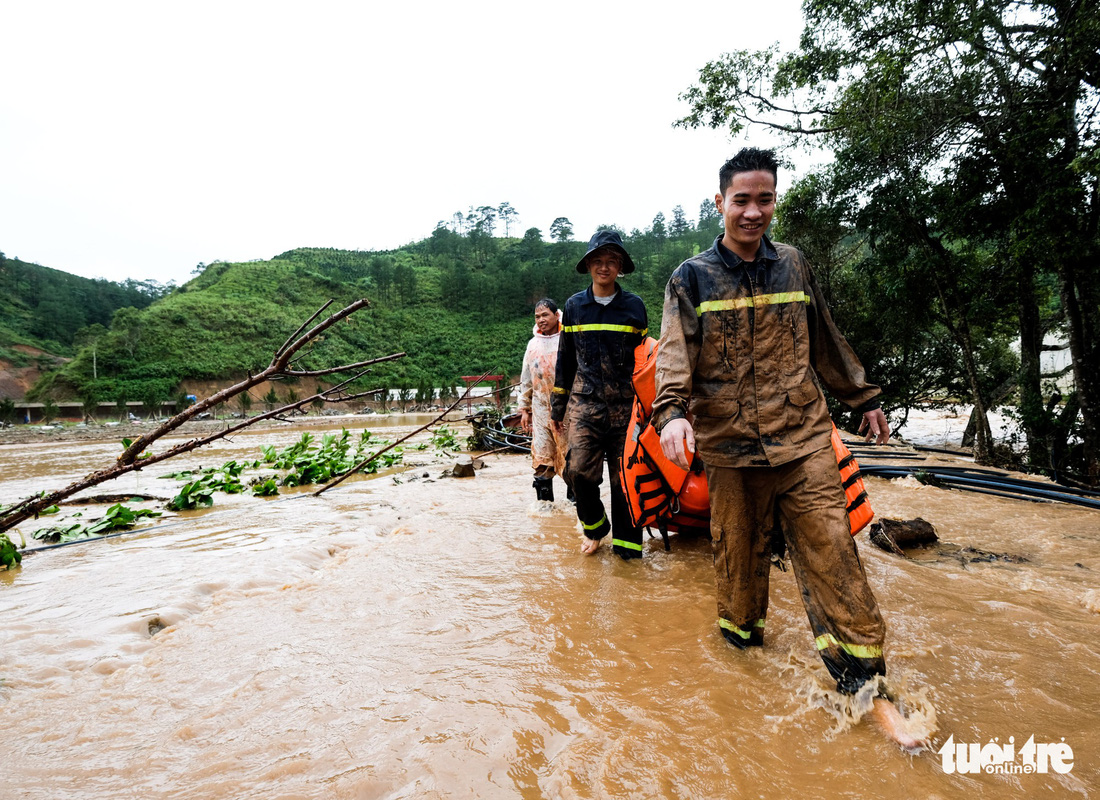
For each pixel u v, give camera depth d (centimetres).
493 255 16000
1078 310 1007
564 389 425
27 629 294
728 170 226
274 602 314
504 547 416
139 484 931
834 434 261
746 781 158
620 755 168
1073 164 796
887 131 1004
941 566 370
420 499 656
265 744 182
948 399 1778
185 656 251
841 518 208
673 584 330
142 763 175
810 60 1148
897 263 1221
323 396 277
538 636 261
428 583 338
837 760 168
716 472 234
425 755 172
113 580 384
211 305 9481
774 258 228
